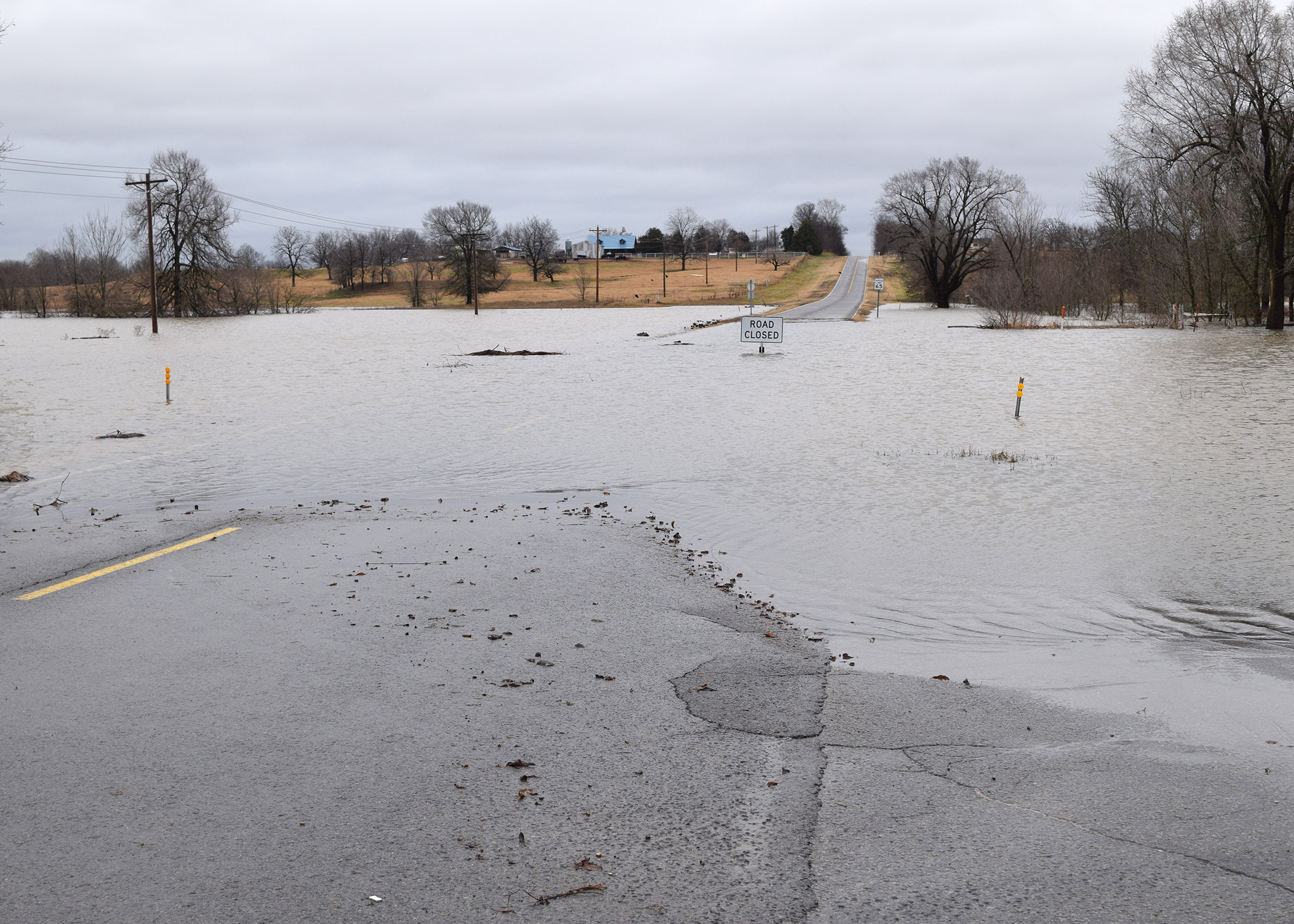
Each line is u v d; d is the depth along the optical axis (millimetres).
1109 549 11164
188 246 88312
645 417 23312
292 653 6957
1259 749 5477
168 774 4984
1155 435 19578
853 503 13758
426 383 32062
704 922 3734
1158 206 70250
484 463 17250
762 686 6496
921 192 96188
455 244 121688
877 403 25531
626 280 160875
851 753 5363
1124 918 3762
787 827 4488
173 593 8594
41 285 101688
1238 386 27531
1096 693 6523
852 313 86500
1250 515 12805
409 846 4297
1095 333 53312
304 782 4906
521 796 4766
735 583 9648
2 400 27469
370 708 5914
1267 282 55844
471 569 9641
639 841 4352
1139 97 52469
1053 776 5070
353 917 3764
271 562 9820
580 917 3764
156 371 37094
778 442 19438
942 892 3943
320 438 20391
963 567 10391
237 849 4262
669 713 5938
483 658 6914
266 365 40000
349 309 120250
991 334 54219
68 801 4691
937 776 5066
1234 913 3791
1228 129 49250
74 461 17516
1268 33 47812
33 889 3941
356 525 11914
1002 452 17859
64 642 7156
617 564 10039
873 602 9031
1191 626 8383
